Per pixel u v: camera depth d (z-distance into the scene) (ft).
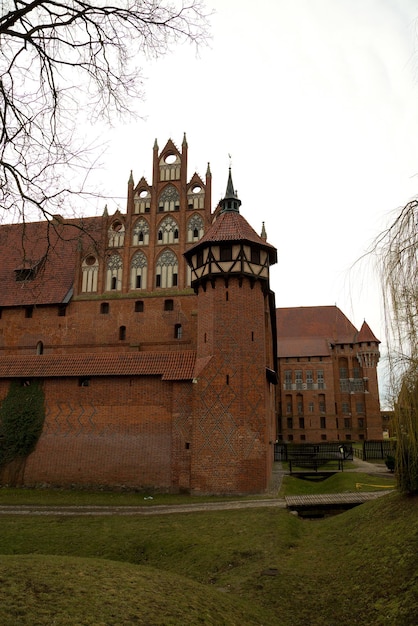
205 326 91.66
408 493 52.75
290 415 249.14
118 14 29.81
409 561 39.27
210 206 116.67
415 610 33.30
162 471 86.74
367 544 46.55
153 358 94.48
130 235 119.03
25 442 93.20
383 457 140.87
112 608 29.32
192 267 98.78
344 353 255.29
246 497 79.20
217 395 85.97
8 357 101.14
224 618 33.37
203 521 62.28
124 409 91.09
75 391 94.07
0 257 131.85
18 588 29.55
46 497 82.64
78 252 120.47
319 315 267.80
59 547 54.49
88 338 115.44
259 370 88.48
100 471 89.20
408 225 31.35
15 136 30.71
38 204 31.86
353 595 38.75
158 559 51.80
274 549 50.75
